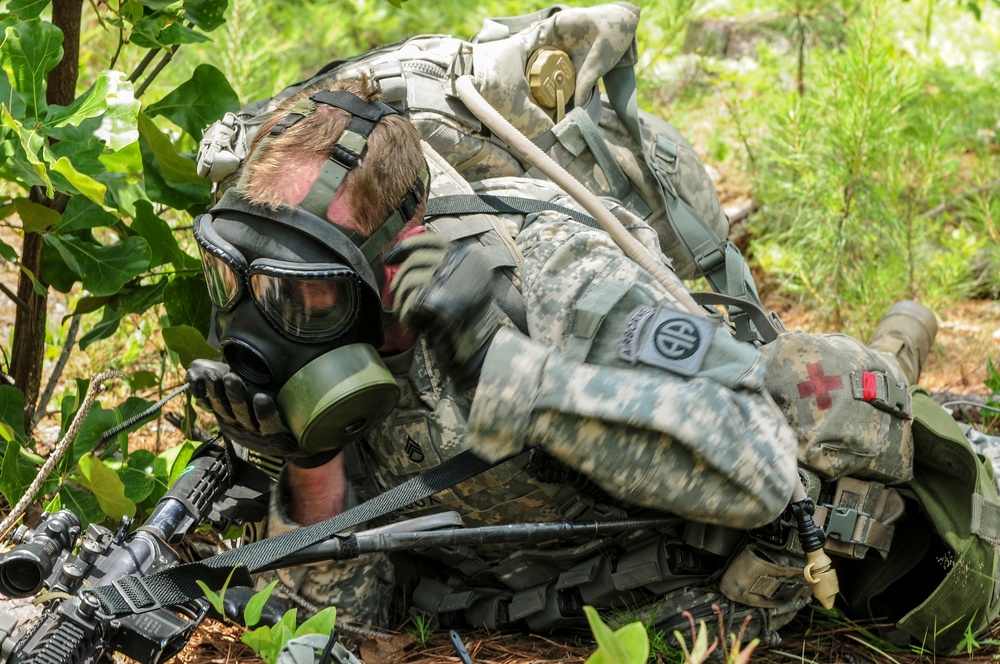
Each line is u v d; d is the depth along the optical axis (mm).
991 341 4301
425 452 1988
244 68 4426
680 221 2545
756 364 1880
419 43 2332
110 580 1718
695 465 1804
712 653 2139
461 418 1965
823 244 4359
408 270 1729
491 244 1931
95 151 2176
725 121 5309
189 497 1930
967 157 5637
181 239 3643
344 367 1719
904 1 5398
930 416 2289
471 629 2342
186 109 2566
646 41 5316
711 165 5359
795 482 1902
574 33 2381
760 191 4867
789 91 5309
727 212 4863
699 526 2057
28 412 2801
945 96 5551
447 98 2230
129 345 3498
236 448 2252
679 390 1779
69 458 2373
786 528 2035
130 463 2445
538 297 1880
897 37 6180
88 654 1598
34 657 1524
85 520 2334
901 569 2299
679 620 2145
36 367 2803
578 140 2385
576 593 2217
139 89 2736
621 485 1822
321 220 1681
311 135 1729
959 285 4570
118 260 2465
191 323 2602
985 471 2336
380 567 2178
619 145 2494
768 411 1896
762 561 2035
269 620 1979
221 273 1714
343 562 2104
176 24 2615
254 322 1711
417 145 1805
